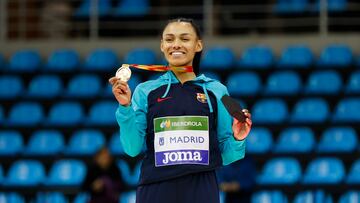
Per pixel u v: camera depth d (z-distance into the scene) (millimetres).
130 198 17797
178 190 6141
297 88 21516
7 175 19719
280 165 18281
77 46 24375
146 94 6363
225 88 6492
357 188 17172
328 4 24141
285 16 24359
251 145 19359
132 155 6418
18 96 22266
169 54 6434
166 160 6160
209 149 6223
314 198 17250
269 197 17438
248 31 25203
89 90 22219
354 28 24922
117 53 24172
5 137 20609
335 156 18844
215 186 6246
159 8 24703
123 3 25156
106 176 16078
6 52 24562
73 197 18078
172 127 6199
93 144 19906
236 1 24641
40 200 18125
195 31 6488
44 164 19656
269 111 20531
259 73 22297
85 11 25062
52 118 21203
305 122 20094
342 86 21625
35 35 25766
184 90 6336
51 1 25547
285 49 23516
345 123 20047
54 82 22578
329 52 22719
